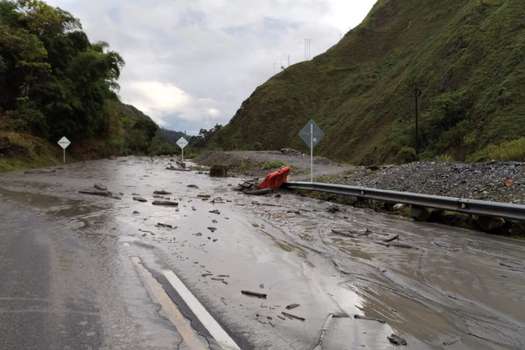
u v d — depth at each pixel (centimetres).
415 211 1099
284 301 487
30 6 3700
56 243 731
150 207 1183
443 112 5847
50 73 3706
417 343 387
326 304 481
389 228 980
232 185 1977
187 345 370
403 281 579
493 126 4922
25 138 3191
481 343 393
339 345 375
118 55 4409
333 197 1497
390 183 1455
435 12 12588
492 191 1089
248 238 820
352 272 614
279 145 12706
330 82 14062
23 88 3566
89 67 4034
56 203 1213
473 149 5003
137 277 554
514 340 401
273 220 1050
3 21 3544
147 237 794
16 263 604
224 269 606
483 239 864
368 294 522
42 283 521
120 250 693
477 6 8044
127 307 451
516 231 901
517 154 1684
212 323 418
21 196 1354
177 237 804
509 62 5747
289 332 402
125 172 2647
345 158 8656
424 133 5969
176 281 542
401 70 9950
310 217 1112
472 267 651
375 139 8019
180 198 1431
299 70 14950
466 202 954
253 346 371
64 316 424
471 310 477
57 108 3622
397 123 7512
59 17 3853
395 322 436
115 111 5238
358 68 14000
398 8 15162
